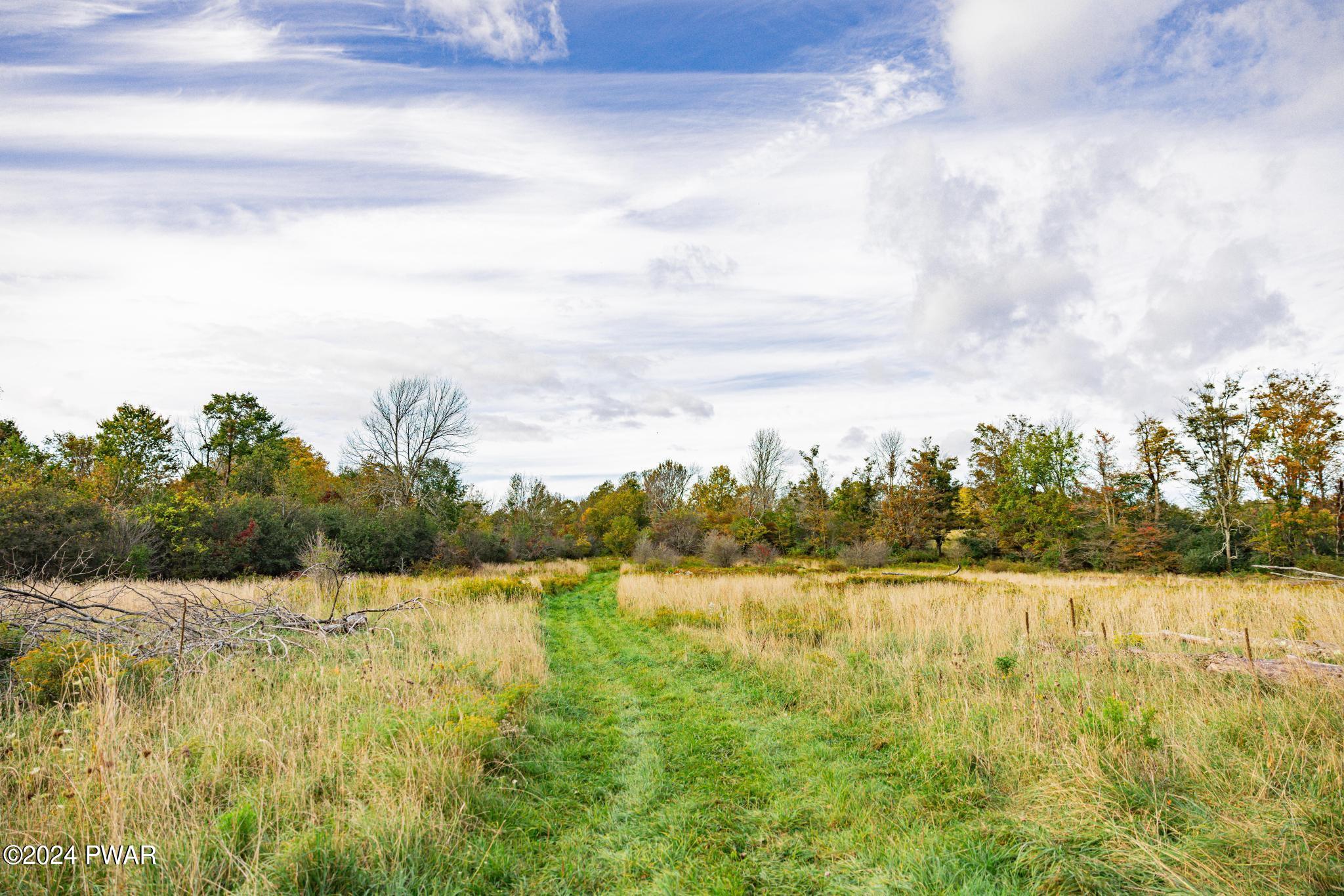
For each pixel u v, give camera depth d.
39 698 5.68
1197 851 3.15
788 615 12.05
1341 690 4.76
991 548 44.56
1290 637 7.47
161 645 7.45
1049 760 4.38
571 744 6.04
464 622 11.35
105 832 3.49
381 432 38.78
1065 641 7.80
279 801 4.02
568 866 3.79
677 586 18.12
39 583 9.33
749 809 4.55
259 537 25.22
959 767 4.69
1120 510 38.59
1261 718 4.44
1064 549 37.62
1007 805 4.11
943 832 3.85
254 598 12.34
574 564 36.16
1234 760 4.05
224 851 3.32
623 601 17.14
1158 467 36.59
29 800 3.84
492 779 4.86
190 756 4.59
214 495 30.50
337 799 4.13
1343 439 25.94
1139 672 6.12
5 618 7.11
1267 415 27.83
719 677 8.50
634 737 6.31
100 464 28.78
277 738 5.02
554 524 57.16
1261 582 18.12
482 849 3.82
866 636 9.49
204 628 8.32
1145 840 3.30
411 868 3.37
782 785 4.91
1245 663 5.94
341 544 27.66
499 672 7.87
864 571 32.38
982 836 3.67
